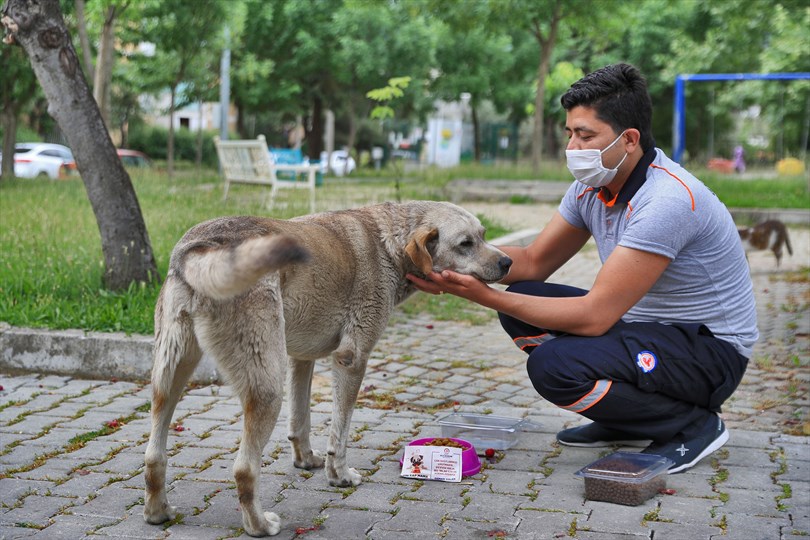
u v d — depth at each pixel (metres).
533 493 3.72
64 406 4.92
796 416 4.85
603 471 3.66
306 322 3.52
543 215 15.05
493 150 43.47
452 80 32.97
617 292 3.82
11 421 4.64
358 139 45.78
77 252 7.82
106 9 14.85
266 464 4.09
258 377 3.19
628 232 3.84
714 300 3.99
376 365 5.98
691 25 26.89
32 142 34.91
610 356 3.86
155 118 44.72
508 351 6.46
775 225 10.30
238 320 3.15
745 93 23.36
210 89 29.02
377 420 4.78
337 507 3.56
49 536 3.24
